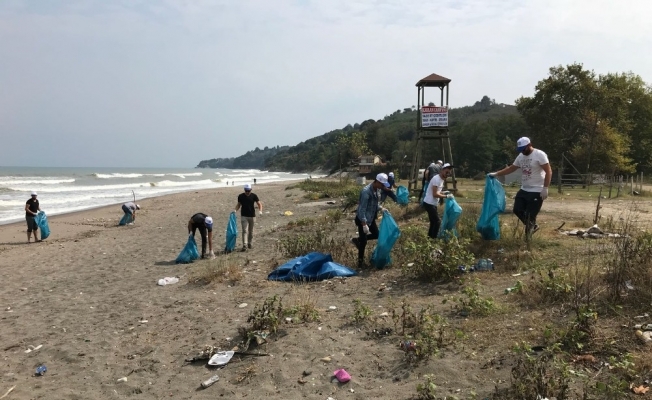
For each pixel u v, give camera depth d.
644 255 5.78
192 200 32.84
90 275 10.70
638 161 56.50
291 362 4.91
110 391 4.79
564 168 46.28
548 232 9.11
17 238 17.52
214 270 9.38
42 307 8.22
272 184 63.47
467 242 7.53
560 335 4.38
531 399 3.56
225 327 6.18
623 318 4.65
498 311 5.41
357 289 7.33
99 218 23.00
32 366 5.65
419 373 4.33
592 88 48.16
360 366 4.67
